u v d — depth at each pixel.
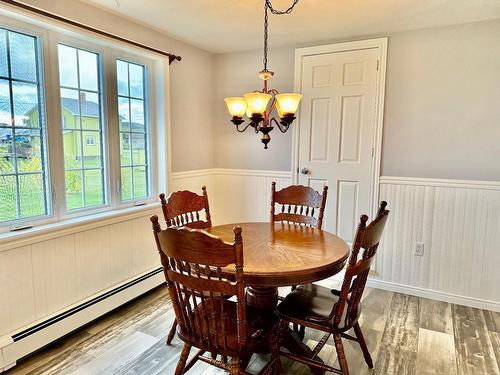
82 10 2.35
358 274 1.71
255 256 1.77
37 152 2.21
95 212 2.61
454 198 2.84
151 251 3.03
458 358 2.13
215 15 2.60
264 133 2.11
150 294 2.97
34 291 2.12
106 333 2.36
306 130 3.39
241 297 1.44
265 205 3.71
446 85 2.80
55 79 2.28
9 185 2.07
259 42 3.31
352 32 2.97
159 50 3.00
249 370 2.03
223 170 3.90
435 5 2.36
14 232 2.04
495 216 2.71
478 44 2.67
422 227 2.97
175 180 3.34
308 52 3.29
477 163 2.76
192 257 1.44
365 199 3.19
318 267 1.64
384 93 3.01
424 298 2.98
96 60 2.57
